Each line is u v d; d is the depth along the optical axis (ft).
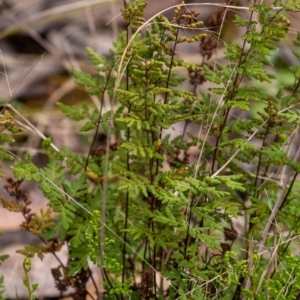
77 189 9.88
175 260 10.09
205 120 9.70
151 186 8.70
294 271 8.77
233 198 10.03
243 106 8.64
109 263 8.36
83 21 23.26
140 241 10.52
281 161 9.77
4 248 14.70
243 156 10.35
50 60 22.08
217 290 8.94
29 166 9.05
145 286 9.21
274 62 21.30
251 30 9.03
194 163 9.91
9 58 21.88
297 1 8.48
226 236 10.20
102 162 10.23
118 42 9.96
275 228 10.58
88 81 9.98
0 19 22.67
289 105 9.80
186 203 8.50
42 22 21.56
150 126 8.88
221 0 21.80
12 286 13.29
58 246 10.34
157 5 22.33
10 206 10.02
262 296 8.32
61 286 10.94
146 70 8.27
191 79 11.04
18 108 19.48
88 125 10.02
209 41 10.95
